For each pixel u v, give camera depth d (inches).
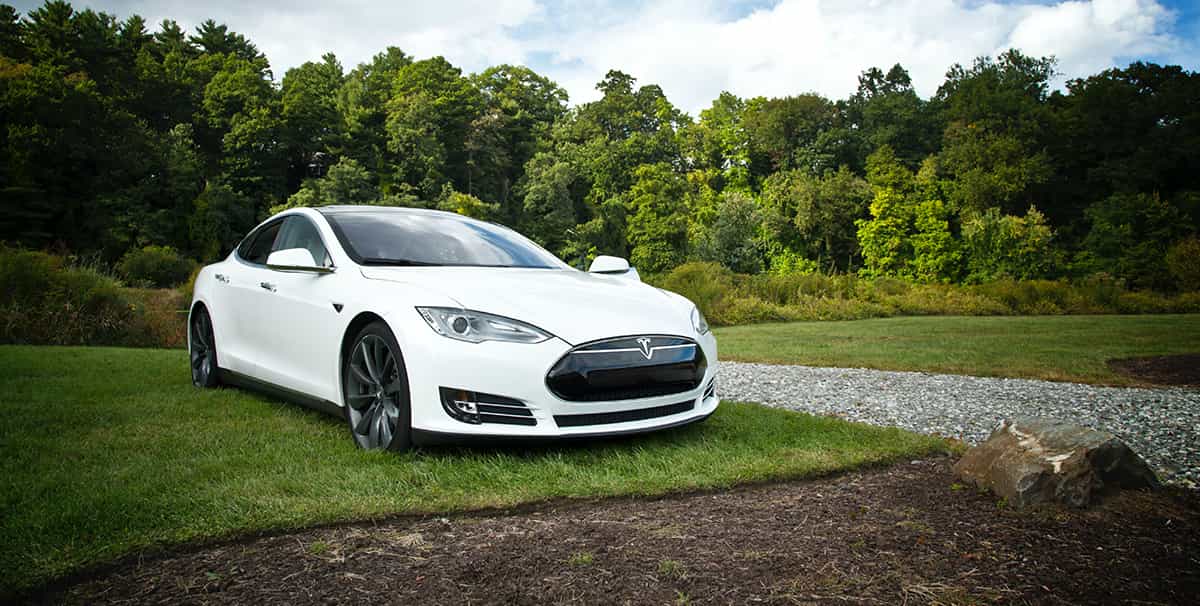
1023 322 785.6
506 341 121.0
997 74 3368.6
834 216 2915.8
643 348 130.2
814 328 653.9
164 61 3233.3
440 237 165.9
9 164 1921.8
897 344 461.1
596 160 3595.0
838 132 3454.7
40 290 376.2
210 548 84.6
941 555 85.4
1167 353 404.8
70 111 2023.9
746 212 2755.9
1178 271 1371.8
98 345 373.4
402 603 70.7
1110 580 79.2
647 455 128.4
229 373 185.3
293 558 81.9
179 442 133.5
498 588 74.4
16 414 154.0
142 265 1289.4
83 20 2748.5
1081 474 105.0
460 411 120.2
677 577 77.7
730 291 842.2
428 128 3312.0
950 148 2933.1
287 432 144.3
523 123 4089.6
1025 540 90.9
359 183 2753.4
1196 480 127.0
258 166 2733.8
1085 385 272.4
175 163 2327.8
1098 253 2336.4
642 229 2898.6
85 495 99.4
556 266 168.7
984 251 2431.1
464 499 102.0
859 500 107.3
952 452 139.1
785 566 81.2
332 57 4116.6
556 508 101.5
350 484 107.8
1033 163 2687.0
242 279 178.2
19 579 74.0
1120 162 2674.7
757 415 171.6
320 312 145.4
